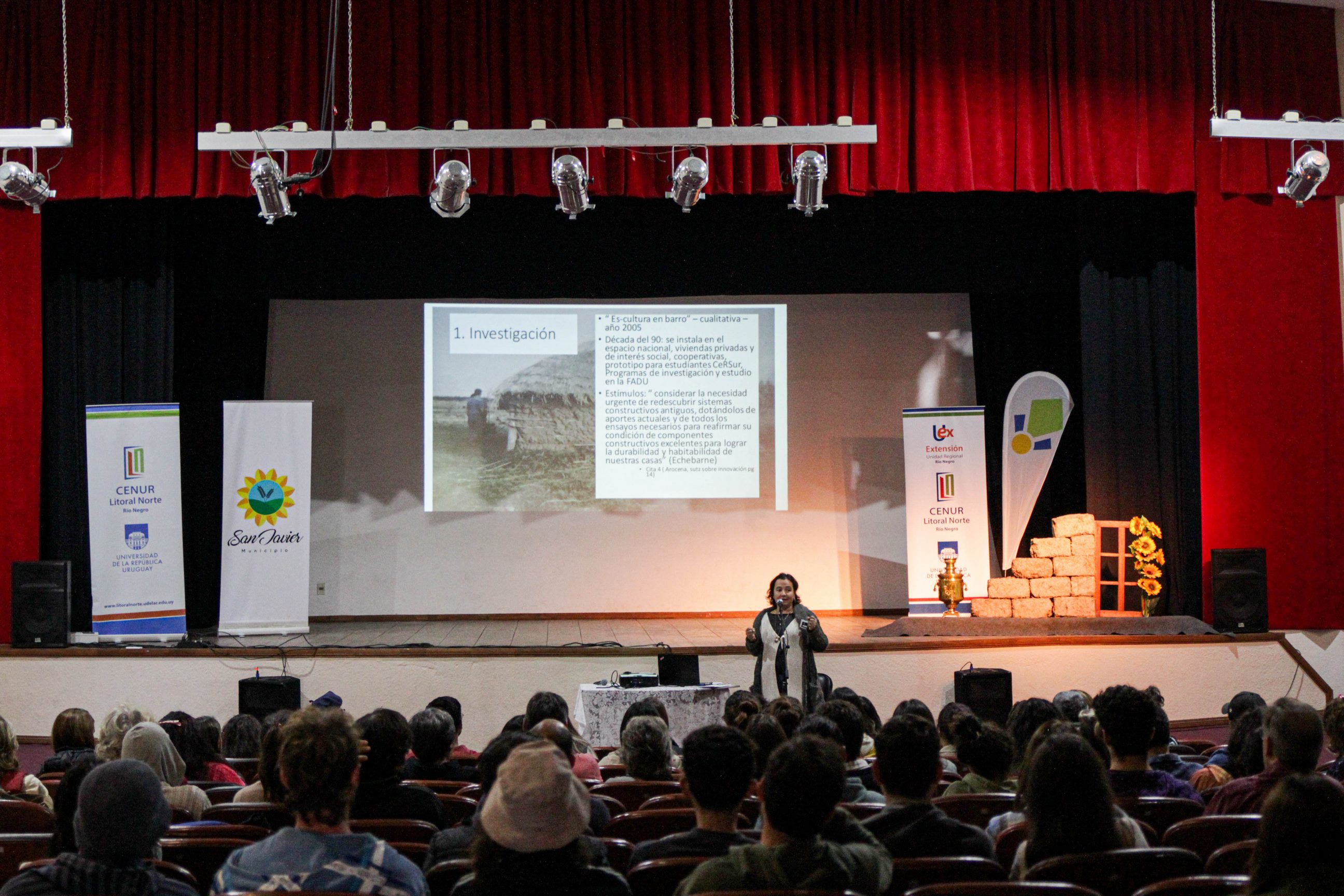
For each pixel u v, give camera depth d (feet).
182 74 30.30
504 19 30.40
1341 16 32.76
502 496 38.58
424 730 14.75
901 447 39.65
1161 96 31.76
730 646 29.01
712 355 38.19
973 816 11.87
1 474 30.71
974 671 27.55
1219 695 30.12
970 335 39.88
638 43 30.37
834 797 7.85
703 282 35.35
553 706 15.99
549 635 33.63
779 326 38.68
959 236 34.94
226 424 31.99
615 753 17.31
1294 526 32.48
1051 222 34.91
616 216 34.96
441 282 34.76
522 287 35.14
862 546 39.42
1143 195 33.60
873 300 39.86
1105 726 12.04
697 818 10.59
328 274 34.24
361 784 11.46
